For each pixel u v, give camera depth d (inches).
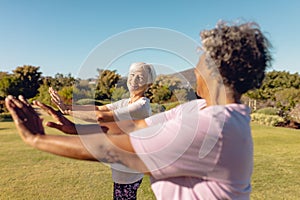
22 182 195.2
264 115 609.9
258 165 246.4
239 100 42.1
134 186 88.0
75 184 191.9
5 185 188.4
